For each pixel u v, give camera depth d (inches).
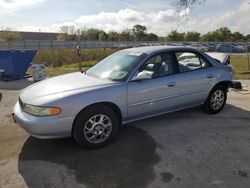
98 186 129.6
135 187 128.6
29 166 148.3
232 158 155.1
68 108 154.3
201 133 190.7
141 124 207.6
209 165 147.4
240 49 1300.4
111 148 168.2
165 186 128.8
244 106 256.7
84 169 144.4
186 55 209.3
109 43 1855.3
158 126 203.8
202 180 133.4
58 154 161.3
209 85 219.1
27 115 157.8
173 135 187.3
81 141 161.8
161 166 146.5
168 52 200.4
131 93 175.8
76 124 159.2
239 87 330.6
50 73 513.3
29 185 131.0
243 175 137.7
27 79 448.1
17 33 2822.3
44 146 171.8
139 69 181.9
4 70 446.6
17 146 172.7
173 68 200.1
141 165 147.8
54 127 152.9
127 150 165.3
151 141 177.8
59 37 2802.7
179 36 3009.4
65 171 142.8
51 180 134.8
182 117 223.0
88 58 869.2
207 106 226.1
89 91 162.2
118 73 185.0
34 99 159.0
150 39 3065.9
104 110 166.1
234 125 206.2
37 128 151.9
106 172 141.3
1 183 132.7
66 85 172.7
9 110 253.9
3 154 162.2
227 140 179.2
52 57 781.3
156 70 191.6
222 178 135.1
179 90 199.9
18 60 444.1
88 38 2962.6
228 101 275.0
